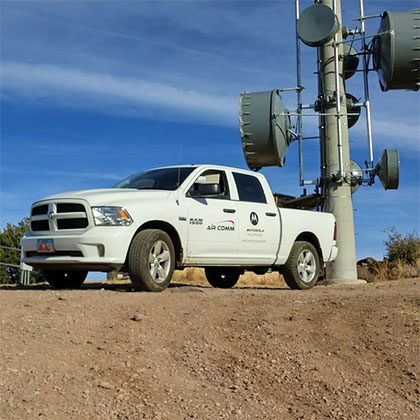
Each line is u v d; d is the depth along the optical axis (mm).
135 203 8672
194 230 9375
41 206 9000
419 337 6293
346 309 7164
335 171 16078
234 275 12352
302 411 4762
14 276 23812
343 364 5688
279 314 6887
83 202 8492
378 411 4871
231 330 6320
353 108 17125
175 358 5512
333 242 11953
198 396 4805
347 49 17766
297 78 16719
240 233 10062
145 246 8523
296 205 16750
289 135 16766
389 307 7211
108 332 5973
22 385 4605
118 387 4773
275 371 5410
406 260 18766
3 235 24188
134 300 7375
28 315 6309
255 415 4602
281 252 10781
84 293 8023
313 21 15969
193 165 10000
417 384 5395
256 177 10844
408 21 15531
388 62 15633
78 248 8398
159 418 4355
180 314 6750
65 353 5324
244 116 16250
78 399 4500
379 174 15680
